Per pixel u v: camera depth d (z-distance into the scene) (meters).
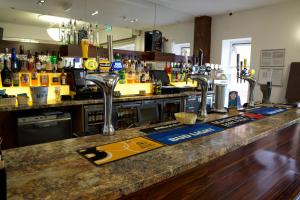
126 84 4.06
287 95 4.73
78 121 3.29
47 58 3.33
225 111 2.22
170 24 7.11
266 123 1.82
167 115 4.20
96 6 5.08
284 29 4.87
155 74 4.43
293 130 2.44
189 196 1.37
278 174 2.11
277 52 5.00
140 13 5.77
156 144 1.26
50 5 4.99
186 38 6.76
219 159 1.56
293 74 4.71
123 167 0.96
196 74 2.00
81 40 3.28
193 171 1.37
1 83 3.00
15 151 1.13
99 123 3.31
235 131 1.56
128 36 8.20
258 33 5.28
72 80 3.35
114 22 6.79
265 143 2.02
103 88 1.39
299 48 4.69
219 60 6.04
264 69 5.23
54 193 0.75
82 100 3.19
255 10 5.30
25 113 2.95
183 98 4.32
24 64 3.13
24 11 5.61
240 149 1.74
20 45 3.18
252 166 1.88
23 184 0.80
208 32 6.12
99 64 1.43
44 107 2.89
